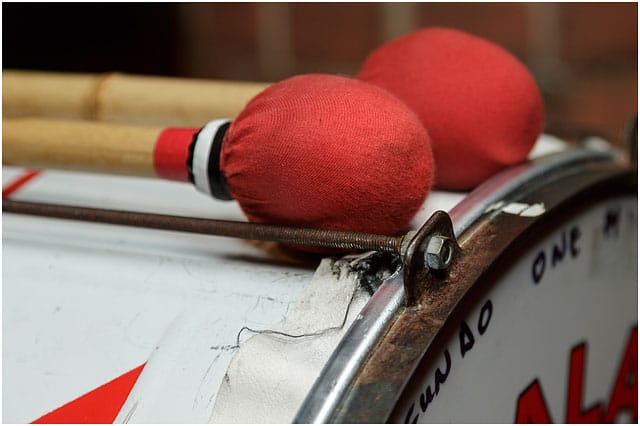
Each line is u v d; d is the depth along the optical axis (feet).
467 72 1.89
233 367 1.60
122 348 1.69
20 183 2.13
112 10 5.13
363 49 5.32
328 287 1.67
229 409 1.59
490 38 5.05
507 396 1.81
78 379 1.68
